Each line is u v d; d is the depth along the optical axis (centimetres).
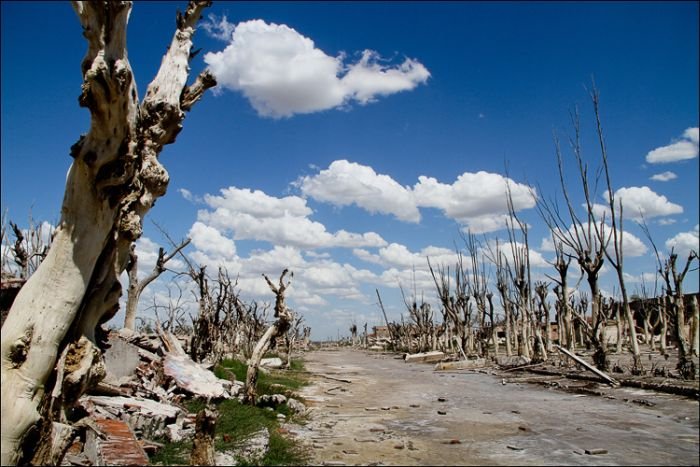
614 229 2364
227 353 3391
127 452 860
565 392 2056
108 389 1245
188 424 1209
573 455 1055
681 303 2089
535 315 3738
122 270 880
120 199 791
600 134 2409
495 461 1025
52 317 736
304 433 1321
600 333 2456
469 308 4319
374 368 3772
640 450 1080
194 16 996
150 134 905
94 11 677
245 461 960
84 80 701
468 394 2142
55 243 762
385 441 1224
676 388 1748
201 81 995
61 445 768
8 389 693
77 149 740
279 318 1723
